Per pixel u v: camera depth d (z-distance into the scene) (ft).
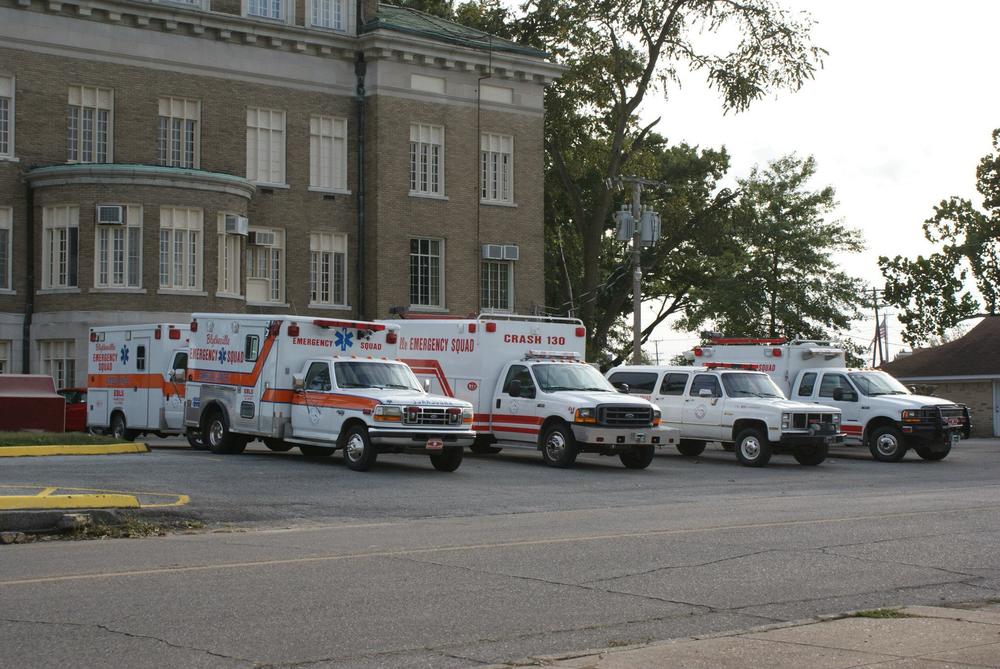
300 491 62.28
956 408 101.86
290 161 133.28
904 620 30.73
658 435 84.12
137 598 32.40
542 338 92.58
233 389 83.87
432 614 31.14
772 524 51.29
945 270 164.04
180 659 25.85
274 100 132.36
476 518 54.29
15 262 118.32
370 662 26.08
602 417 82.84
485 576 36.96
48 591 33.27
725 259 198.90
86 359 116.47
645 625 30.53
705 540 45.68
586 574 37.60
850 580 37.37
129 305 116.88
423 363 93.15
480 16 180.45
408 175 138.51
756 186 190.39
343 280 136.98
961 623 30.37
